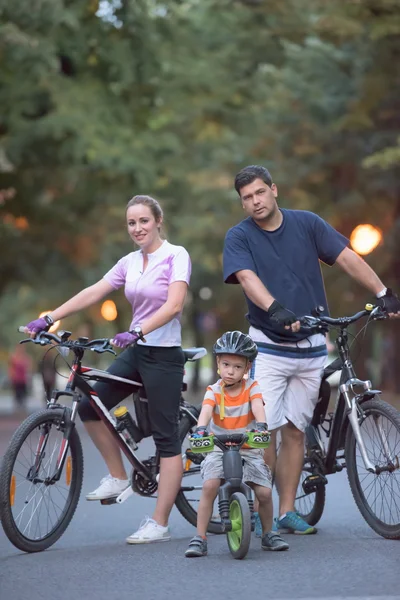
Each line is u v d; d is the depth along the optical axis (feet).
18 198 222.28
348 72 231.09
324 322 62.69
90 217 236.43
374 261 229.25
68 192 221.25
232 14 211.61
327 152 232.94
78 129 189.98
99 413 64.13
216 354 58.23
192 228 264.11
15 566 55.72
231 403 58.44
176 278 63.72
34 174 212.84
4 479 59.11
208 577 51.80
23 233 243.19
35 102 188.34
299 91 233.76
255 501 63.98
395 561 54.39
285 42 206.49
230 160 247.09
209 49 223.30
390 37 200.85
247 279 63.62
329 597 46.65
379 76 212.23
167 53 199.62
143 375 64.34
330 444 64.64
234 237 65.36
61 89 189.06
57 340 63.57
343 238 65.82
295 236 65.31
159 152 201.26
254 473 58.13
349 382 63.41
